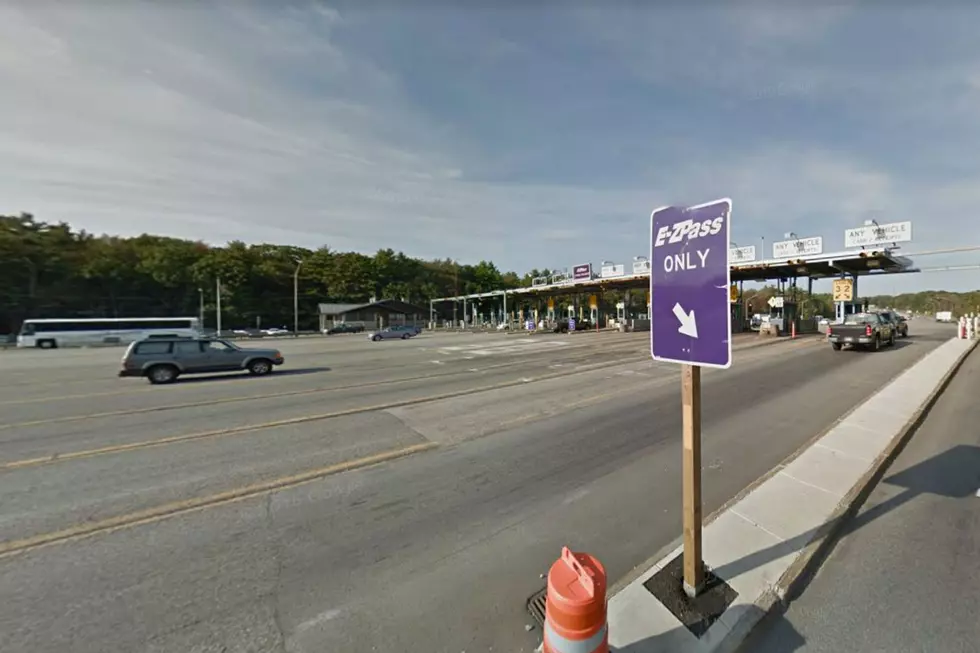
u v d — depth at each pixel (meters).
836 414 6.47
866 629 2.21
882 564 2.76
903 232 18.75
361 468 4.77
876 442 4.97
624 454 5.02
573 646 1.71
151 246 53.12
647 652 2.08
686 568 2.46
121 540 3.27
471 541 3.22
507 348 20.88
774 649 2.11
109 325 32.81
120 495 4.10
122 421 6.92
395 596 2.60
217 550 3.13
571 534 3.29
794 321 23.86
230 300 54.03
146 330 33.75
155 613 2.45
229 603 2.54
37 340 30.55
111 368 15.62
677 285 2.43
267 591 2.65
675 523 3.41
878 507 3.55
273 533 3.38
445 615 2.42
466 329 54.56
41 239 45.25
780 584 2.54
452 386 9.99
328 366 14.68
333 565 2.94
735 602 2.40
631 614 2.34
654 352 2.64
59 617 2.41
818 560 2.83
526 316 58.47
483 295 52.81
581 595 1.75
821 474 4.09
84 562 2.97
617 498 3.88
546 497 3.94
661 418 6.52
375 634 2.27
